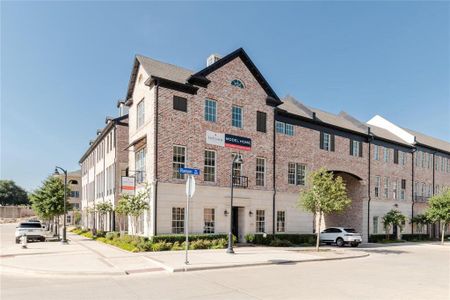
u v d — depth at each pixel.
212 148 23.39
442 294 10.06
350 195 34.56
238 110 25.28
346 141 32.78
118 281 11.18
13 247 21.59
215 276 12.19
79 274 12.35
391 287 10.95
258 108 26.25
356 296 9.58
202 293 9.51
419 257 20.45
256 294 9.49
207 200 22.73
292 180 28.14
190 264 14.02
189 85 22.59
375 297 9.52
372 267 15.47
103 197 35.62
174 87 22.19
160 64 24.98
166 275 12.31
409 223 39.19
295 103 32.56
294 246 24.52
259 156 25.92
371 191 34.62
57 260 15.31
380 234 34.72
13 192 103.00
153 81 21.73
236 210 25.17
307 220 28.59
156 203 20.69
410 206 39.41
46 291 9.66
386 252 23.55
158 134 21.25
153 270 13.14
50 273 12.48
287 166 27.81
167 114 21.73
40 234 26.50
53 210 29.50
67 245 22.92
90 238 30.08
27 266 13.56
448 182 46.03
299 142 28.88
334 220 35.03
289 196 27.58
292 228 27.52
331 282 11.50
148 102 22.61
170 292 9.59
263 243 24.30
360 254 19.97
